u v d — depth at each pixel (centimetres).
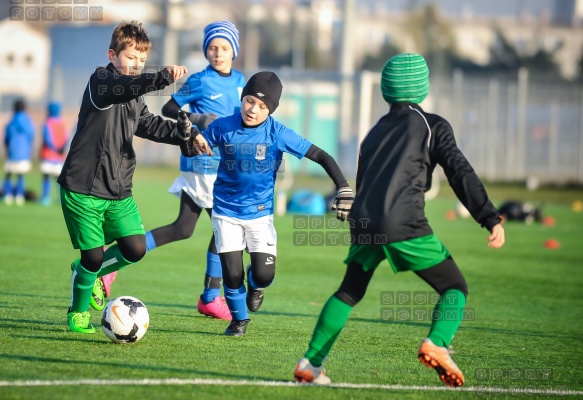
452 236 5084
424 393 1584
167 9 11006
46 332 1975
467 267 3828
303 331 2189
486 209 1520
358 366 1800
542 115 9812
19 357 1702
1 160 10594
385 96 1636
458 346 2127
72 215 1886
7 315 2191
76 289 1956
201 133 1997
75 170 1867
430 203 7656
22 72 12900
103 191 1884
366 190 1557
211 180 2328
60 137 6138
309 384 1588
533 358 2011
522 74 9800
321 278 3347
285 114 9881
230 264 2023
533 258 4219
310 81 9869
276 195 7350
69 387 1490
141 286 2931
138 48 1895
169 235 2322
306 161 9988
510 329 2428
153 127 1939
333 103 9869
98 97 1833
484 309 2795
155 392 1484
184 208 2350
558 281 3500
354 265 1573
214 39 2352
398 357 1919
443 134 1566
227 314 2312
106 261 2097
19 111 6156
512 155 9831
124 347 1848
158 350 1836
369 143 1598
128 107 1892
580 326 2538
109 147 1872
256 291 2128
